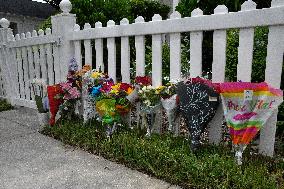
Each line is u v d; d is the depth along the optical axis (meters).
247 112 2.30
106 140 2.98
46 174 2.59
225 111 2.40
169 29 2.93
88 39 3.83
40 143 3.38
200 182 2.17
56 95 3.60
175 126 2.94
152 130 3.02
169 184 2.32
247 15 2.41
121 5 6.16
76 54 4.02
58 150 3.14
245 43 2.50
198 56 2.80
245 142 2.33
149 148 2.61
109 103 2.99
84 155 2.98
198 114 2.54
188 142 2.73
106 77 3.40
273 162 2.39
